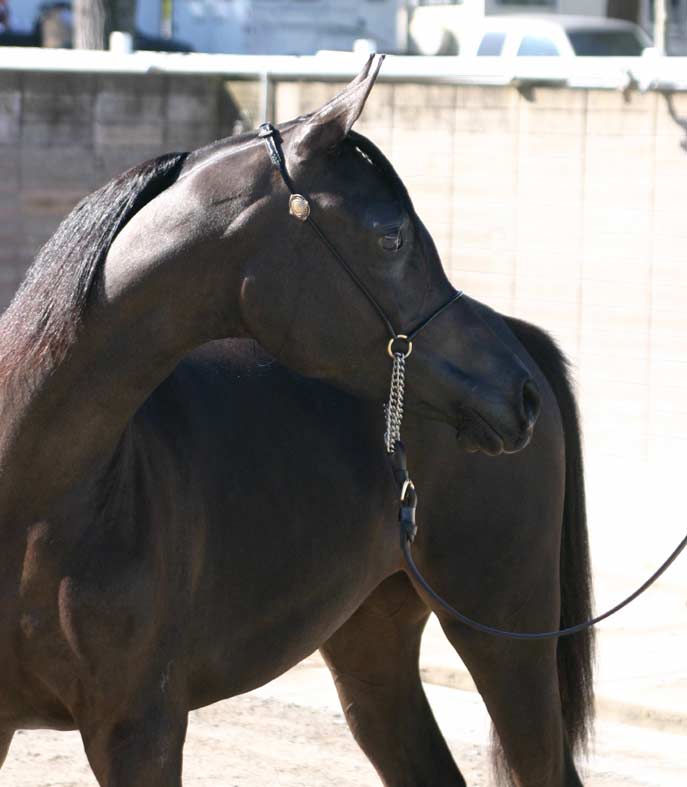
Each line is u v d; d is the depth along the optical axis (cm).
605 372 2405
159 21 5597
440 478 902
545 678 951
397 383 720
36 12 5619
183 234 706
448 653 1534
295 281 704
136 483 737
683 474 2294
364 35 5356
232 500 798
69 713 744
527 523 934
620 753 1294
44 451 704
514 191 2466
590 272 2406
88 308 704
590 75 2358
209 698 805
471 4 4578
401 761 1011
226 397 834
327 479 848
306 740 1330
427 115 2538
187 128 2750
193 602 770
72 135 2744
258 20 5500
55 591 707
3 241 2722
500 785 959
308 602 835
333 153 703
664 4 3959
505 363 729
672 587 1736
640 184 2347
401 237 702
